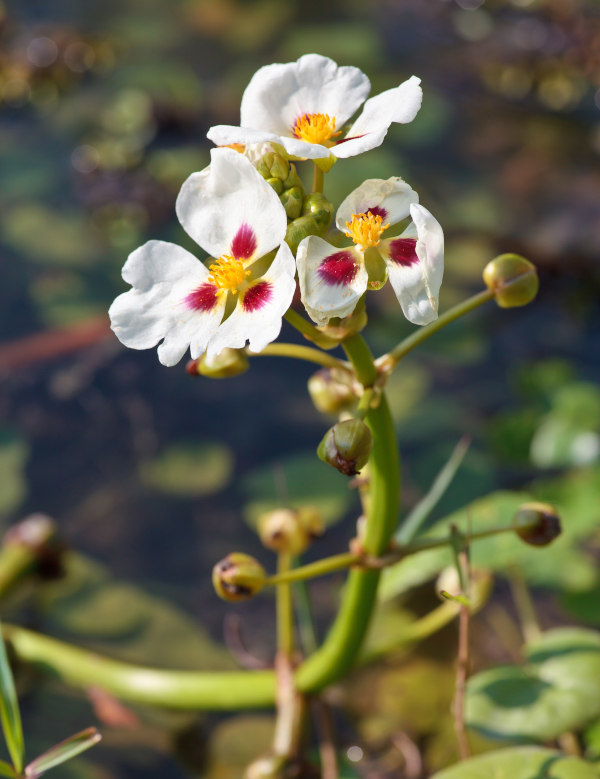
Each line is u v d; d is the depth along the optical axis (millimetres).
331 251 655
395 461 700
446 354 990
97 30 1641
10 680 707
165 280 663
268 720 782
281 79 674
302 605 766
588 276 1089
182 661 799
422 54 1574
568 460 862
